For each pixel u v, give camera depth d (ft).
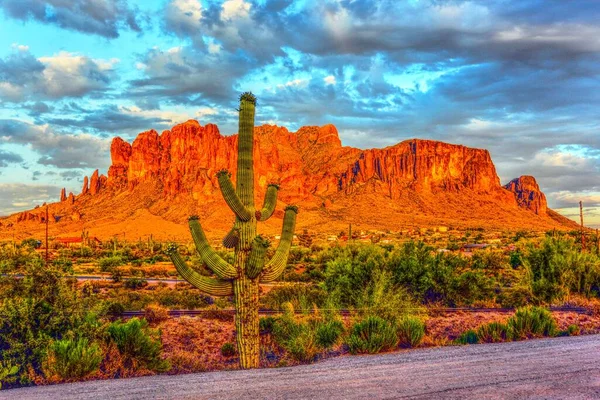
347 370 35.65
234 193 42.42
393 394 29.45
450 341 50.37
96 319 44.37
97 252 358.43
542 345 43.83
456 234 645.10
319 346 46.83
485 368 35.37
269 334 54.85
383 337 45.03
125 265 260.83
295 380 32.89
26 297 40.81
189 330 60.70
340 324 51.80
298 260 256.52
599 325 59.82
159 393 30.22
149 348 41.24
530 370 34.63
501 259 173.47
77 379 35.76
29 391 31.94
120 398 29.30
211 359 49.75
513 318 51.80
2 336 38.01
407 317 52.06
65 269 45.98
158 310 67.92
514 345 44.39
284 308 67.51
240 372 36.19
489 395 29.17
